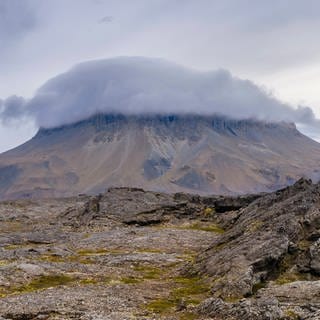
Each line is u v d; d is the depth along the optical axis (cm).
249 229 8594
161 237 12525
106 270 8450
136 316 5034
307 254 6912
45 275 7688
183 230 13850
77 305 5588
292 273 6712
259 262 6750
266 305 4756
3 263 8756
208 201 17725
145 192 18888
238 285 6216
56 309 5359
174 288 6981
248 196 16725
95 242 12256
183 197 18688
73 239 13075
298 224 7631
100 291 6606
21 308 5459
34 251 10269
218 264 7438
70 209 19338
